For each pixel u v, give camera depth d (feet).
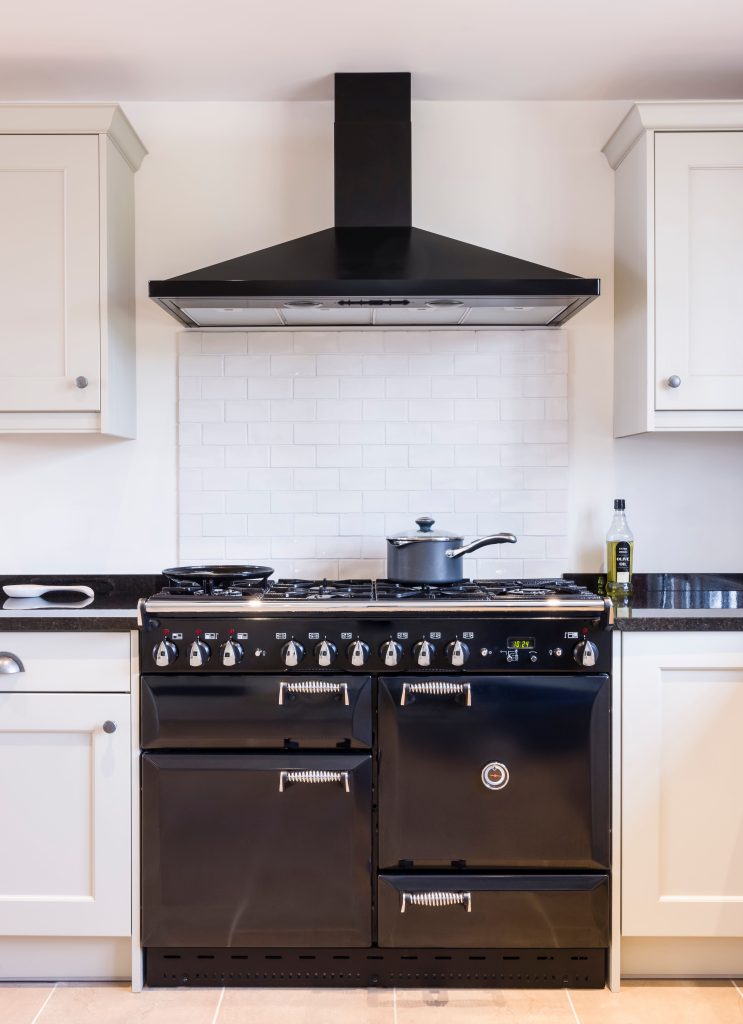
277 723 6.48
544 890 6.53
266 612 6.46
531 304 7.20
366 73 7.88
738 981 6.79
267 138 8.45
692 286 7.41
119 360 7.85
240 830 6.50
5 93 8.28
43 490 8.50
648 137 7.38
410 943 6.57
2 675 6.55
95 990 6.67
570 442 8.47
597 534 8.46
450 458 8.44
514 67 7.83
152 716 6.50
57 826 6.60
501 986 6.68
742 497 8.47
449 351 8.41
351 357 8.41
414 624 6.48
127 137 7.88
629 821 6.57
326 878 6.51
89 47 7.41
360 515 8.45
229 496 8.46
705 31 7.22
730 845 6.61
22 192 7.41
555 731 6.50
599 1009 6.40
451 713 6.47
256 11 6.85
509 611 6.47
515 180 8.46
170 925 6.56
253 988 6.68
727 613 6.70
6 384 7.46
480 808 6.50
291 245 7.50
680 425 7.46
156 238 8.43
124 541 8.52
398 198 7.82
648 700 6.55
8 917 6.61
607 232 8.44
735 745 6.58
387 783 6.50
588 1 6.74
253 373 8.42
